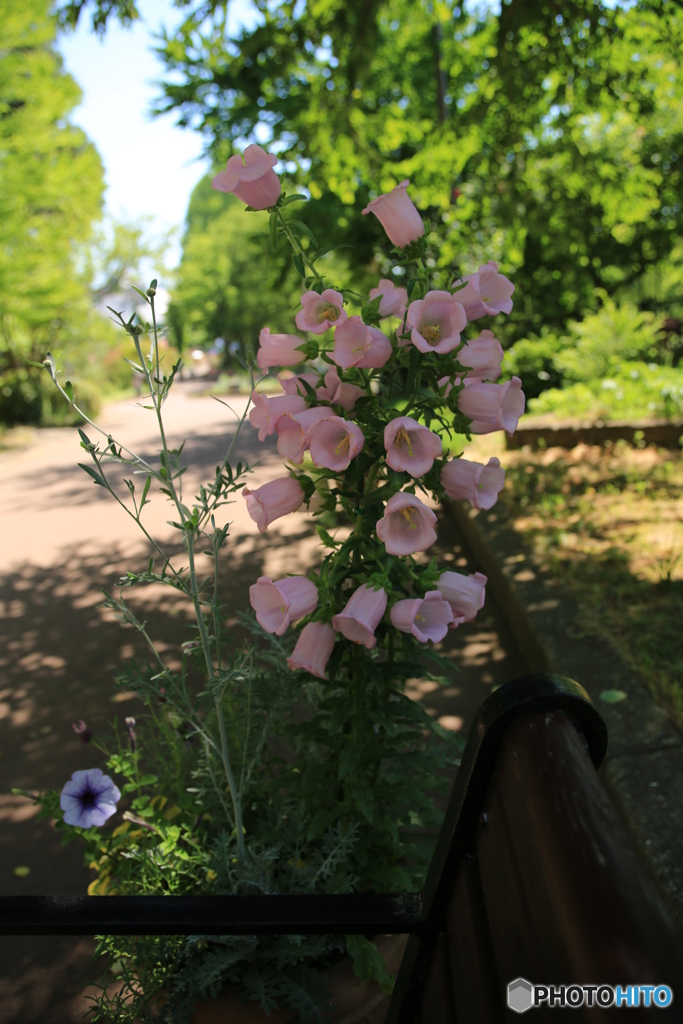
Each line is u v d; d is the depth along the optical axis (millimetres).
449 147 8516
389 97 12383
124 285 33375
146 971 1716
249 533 6750
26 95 18172
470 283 1496
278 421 1515
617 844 656
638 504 6387
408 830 2398
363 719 1850
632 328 12508
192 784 2338
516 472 7820
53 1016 2295
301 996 1617
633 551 5215
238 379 43812
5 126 18016
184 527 1520
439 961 1106
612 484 7113
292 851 1994
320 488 1588
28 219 19656
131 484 1493
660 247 15133
